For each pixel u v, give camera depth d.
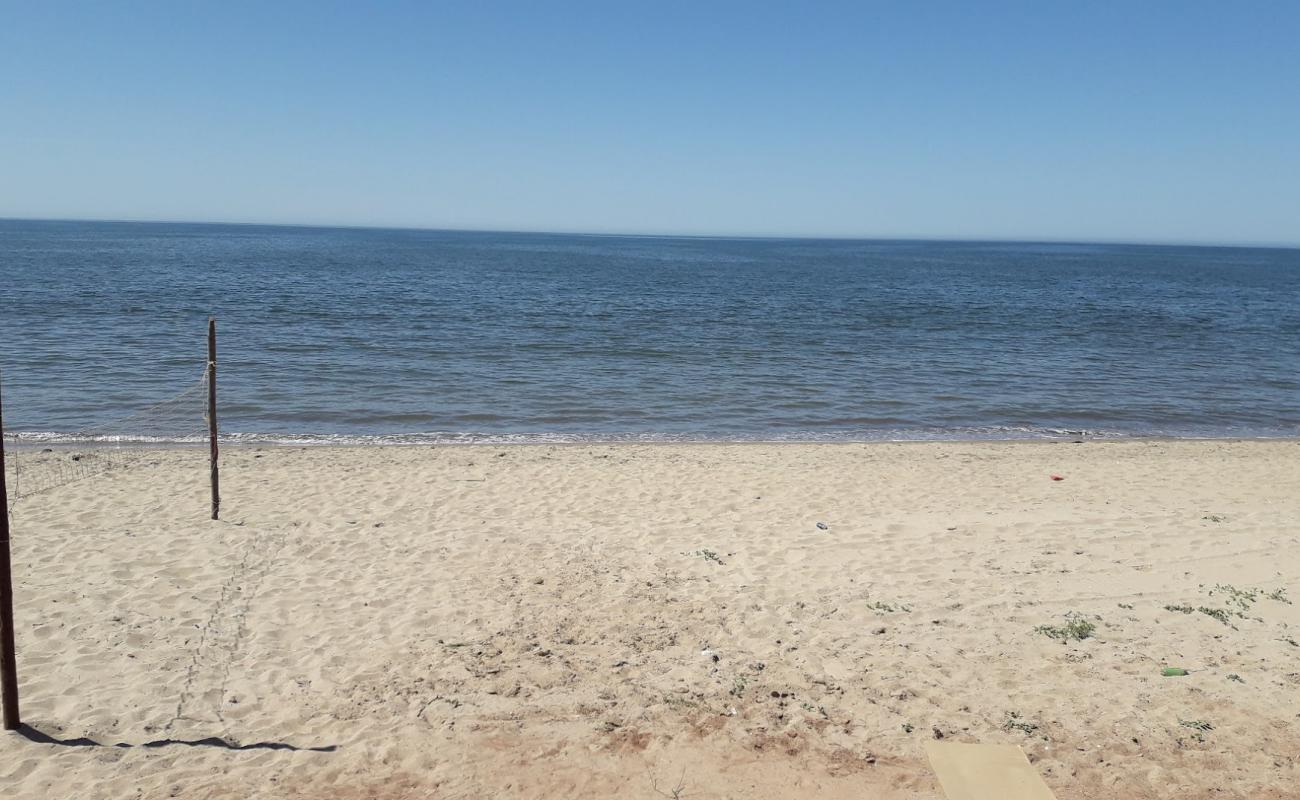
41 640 7.32
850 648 7.55
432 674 7.00
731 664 7.24
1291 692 6.75
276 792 5.44
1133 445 17.03
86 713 6.25
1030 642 7.65
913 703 6.62
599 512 11.56
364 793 5.45
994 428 19.16
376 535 10.34
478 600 8.51
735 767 5.80
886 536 10.65
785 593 8.78
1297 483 13.63
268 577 8.91
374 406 19.55
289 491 12.17
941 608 8.40
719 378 23.81
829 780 5.66
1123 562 9.66
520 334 30.66
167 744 5.93
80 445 15.46
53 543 9.64
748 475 13.80
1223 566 9.50
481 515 11.28
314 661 7.19
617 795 5.49
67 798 5.30
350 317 33.97
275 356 24.75
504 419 18.89
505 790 5.52
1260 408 21.58
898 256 149.25
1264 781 5.64
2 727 5.97
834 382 23.66
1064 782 5.64
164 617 7.88
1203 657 7.35
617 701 6.61
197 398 19.61
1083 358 28.45
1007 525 11.08
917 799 5.46
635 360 26.17
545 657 7.32
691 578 9.19
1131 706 6.57
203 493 11.91
